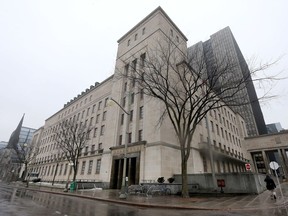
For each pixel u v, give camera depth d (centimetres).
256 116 8212
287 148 4756
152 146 2508
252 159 5381
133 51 3509
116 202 1367
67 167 4503
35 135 7662
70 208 1032
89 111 4656
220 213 888
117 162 2956
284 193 1655
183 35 3681
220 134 4119
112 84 4062
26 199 1415
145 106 2873
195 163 2795
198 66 1798
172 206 1084
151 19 3488
